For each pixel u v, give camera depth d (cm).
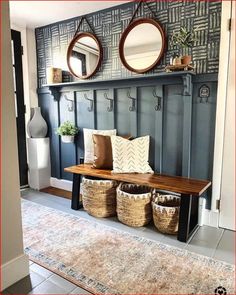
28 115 360
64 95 338
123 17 277
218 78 227
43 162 359
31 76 359
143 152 262
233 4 213
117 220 254
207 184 226
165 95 257
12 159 161
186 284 161
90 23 303
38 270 175
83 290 156
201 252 198
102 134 285
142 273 171
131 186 268
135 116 277
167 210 219
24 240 213
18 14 303
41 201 308
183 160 250
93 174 257
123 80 274
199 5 231
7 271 160
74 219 255
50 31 341
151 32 260
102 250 199
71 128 321
